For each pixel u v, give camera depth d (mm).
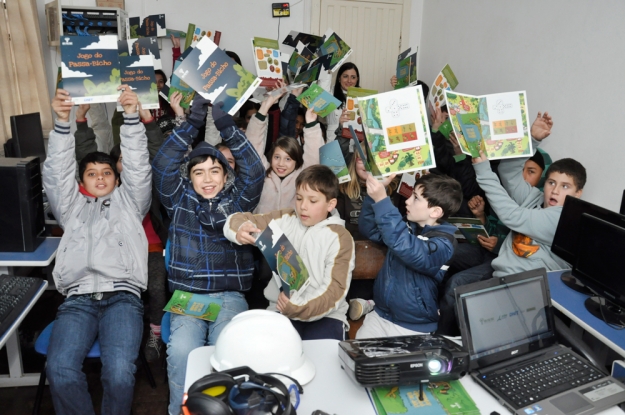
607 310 1706
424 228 1916
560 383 1343
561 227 1930
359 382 1229
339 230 1935
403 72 3494
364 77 5309
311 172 1930
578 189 2182
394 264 1933
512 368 1390
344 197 2650
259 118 2689
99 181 2182
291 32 4047
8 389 2256
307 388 1315
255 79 2061
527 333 1458
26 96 3885
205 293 2025
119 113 3449
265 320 1295
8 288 1784
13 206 2062
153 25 4348
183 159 2113
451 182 1865
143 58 2107
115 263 2039
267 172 2621
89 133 2771
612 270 1636
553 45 3025
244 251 2084
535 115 3225
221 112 2016
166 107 3898
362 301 2275
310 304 1722
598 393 1310
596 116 2652
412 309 1886
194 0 4781
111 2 4469
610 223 1646
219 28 4898
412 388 1325
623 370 1497
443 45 4645
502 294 1439
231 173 2131
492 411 1260
